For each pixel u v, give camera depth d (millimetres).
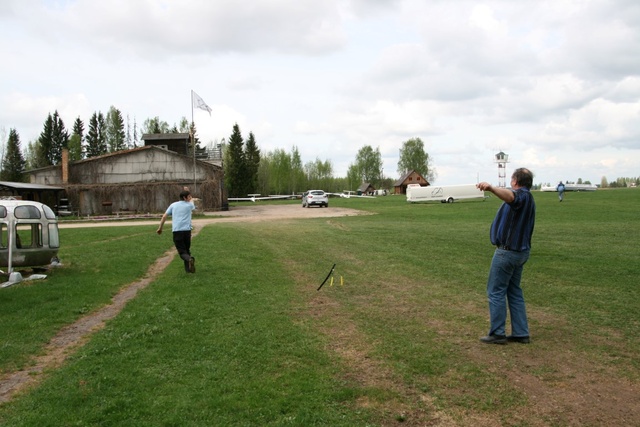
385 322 6695
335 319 6914
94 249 14352
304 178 115500
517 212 5543
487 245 14938
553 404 4172
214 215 36719
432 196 52812
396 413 4109
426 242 15859
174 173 46625
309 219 29953
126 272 10766
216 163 56625
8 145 95750
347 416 4070
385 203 52875
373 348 5645
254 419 4043
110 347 5855
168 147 58344
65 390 4664
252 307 7656
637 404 4133
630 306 7148
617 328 6148
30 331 6574
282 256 12992
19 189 36250
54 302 8070
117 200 45625
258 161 98000
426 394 4445
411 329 6340
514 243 5543
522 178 5637
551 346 5570
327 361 5289
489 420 3951
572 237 16672
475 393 4426
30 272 10711
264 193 107812
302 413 4113
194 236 18094
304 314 7230
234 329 6512
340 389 4570
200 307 7688
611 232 18266
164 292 8758
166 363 5352
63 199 44906
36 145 98312
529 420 3918
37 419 4082
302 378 4840
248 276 10172
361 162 148125
